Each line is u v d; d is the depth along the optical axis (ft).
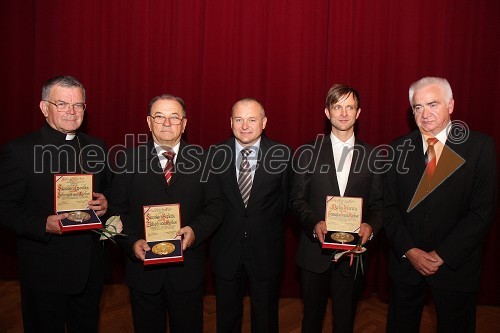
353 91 6.24
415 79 8.89
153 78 9.30
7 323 8.05
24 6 9.34
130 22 9.25
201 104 9.26
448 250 5.34
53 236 5.49
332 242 5.56
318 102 9.15
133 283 5.74
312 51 9.07
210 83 9.16
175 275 5.71
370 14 8.92
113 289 9.73
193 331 5.95
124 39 9.31
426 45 8.86
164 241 5.51
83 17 9.29
